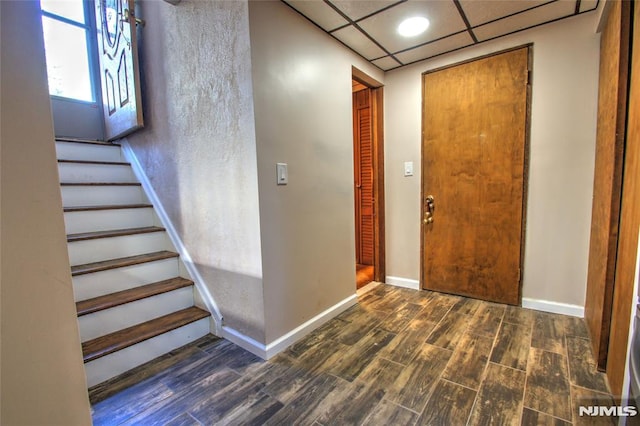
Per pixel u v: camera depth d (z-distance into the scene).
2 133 0.47
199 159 2.03
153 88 2.35
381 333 2.07
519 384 1.51
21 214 0.49
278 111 1.80
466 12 1.94
